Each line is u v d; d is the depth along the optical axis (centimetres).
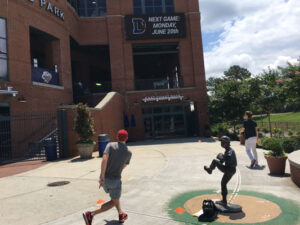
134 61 3206
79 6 2353
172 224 406
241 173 737
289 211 439
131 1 2381
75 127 1223
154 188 628
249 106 1839
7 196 610
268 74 1675
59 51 1795
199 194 563
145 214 456
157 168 876
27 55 1452
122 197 566
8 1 1362
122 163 409
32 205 533
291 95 1359
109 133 1677
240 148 1258
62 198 575
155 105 2355
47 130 1542
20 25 1420
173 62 2967
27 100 1418
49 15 1684
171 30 2362
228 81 1983
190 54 2391
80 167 971
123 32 2344
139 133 2273
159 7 2422
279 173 705
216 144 1512
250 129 816
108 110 1681
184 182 673
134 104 2286
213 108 2066
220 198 527
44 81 1627
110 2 2345
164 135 2361
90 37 2317
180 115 2398
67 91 1861
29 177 831
